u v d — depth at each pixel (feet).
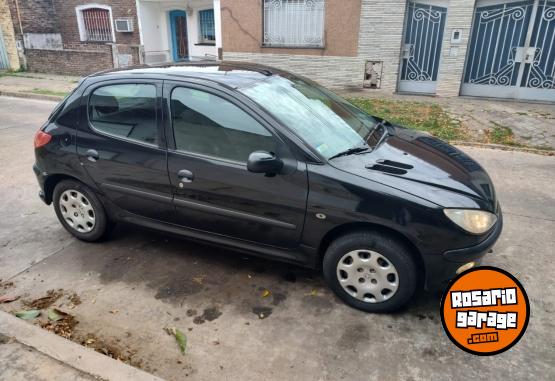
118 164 12.23
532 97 32.60
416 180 10.03
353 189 9.80
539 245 13.62
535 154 22.90
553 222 15.20
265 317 10.44
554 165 21.17
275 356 9.25
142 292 11.41
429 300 10.98
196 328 10.10
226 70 12.53
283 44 38.50
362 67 36.52
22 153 22.90
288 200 10.39
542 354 9.23
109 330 10.04
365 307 10.49
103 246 13.71
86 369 8.56
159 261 12.87
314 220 10.27
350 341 9.64
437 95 34.65
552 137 24.77
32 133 26.86
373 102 32.73
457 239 9.41
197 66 13.02
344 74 37.27
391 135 12.95
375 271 10.16
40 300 11.10
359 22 35.32
